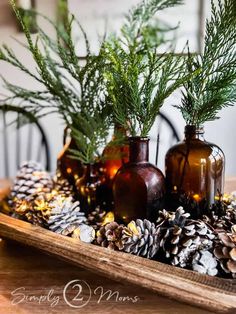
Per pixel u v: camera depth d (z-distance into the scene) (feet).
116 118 1.51
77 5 3.69
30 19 2.23
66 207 1.51
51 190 1.86
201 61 1.44
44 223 1.52
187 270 1.20
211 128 4.11
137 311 1.19
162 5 1.87
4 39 3.90
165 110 3.94
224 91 1.41
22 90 1.79
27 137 4.22
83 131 1.70
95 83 1.58
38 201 1.58
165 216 1.35
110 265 1.22
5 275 1.41
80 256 1.29
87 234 1.41
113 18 3.75
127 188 1.47
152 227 1.32
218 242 1.26
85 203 1.72
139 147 1.47
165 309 1.20
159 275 1.16
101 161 1.74
